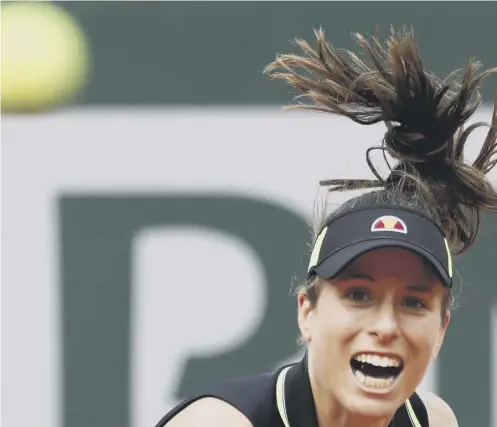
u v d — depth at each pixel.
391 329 6.88
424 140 8.19
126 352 16.95
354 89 8.45
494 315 16.89
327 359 7.15
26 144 16.92
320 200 11.32
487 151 8.81
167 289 16.92
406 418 8.87
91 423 16.95
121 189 16.98
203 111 16.95
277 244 16.84
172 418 7.98
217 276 16.89
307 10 17.05
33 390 16.95
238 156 16.94
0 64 16.77
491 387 16.91
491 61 17.02
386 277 6.94
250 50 17.00
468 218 8.44
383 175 9.14
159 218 16.95
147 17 17.17
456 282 16.94
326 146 16.83
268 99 16.95
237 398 7.80
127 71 17.02
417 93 8.18
